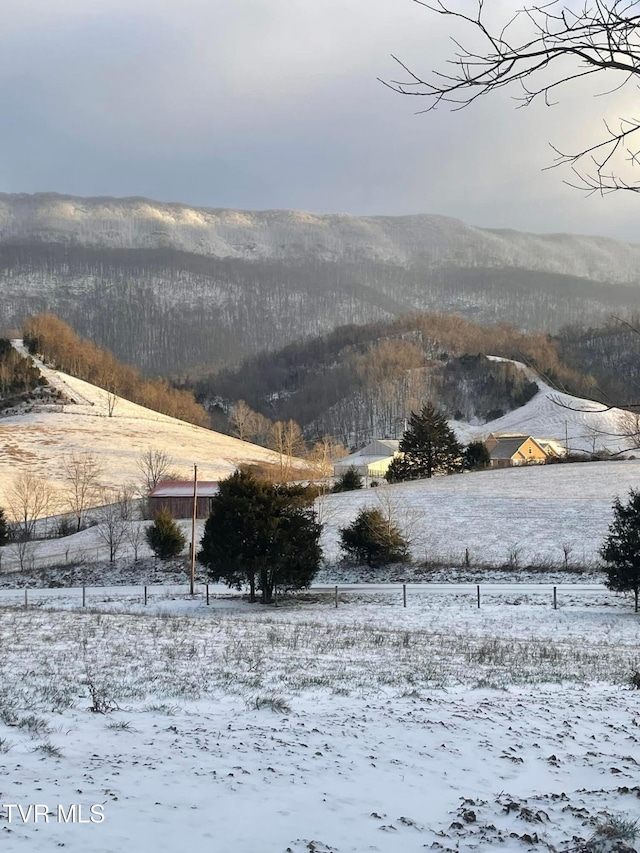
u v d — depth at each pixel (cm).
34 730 926
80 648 1961
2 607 3616
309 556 4312
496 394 19525
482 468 10200
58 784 715
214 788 736
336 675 1577
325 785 773
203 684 1400
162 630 2488
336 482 9506
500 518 6209
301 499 4394
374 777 812
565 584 4500
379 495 6744
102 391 17588
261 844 613
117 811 656
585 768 900
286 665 1727
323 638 2423
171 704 1174
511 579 4712
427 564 5162
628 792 805
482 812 727
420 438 10081
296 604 4175
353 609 3919
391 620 3484
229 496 4266
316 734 980
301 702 1236
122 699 1213
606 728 1110
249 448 13962
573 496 6888
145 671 1583
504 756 926
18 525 8031
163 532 5822
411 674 1631
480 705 1248
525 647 2433
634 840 667
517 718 1148
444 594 4291
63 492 9594
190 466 11212
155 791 716
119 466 10988
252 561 4159
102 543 6688
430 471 10075
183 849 589
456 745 963
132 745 880
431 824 690
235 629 2608
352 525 5409
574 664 1975
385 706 1209
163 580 5359
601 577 4641
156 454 10400
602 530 5688
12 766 766
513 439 12025
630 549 3678
